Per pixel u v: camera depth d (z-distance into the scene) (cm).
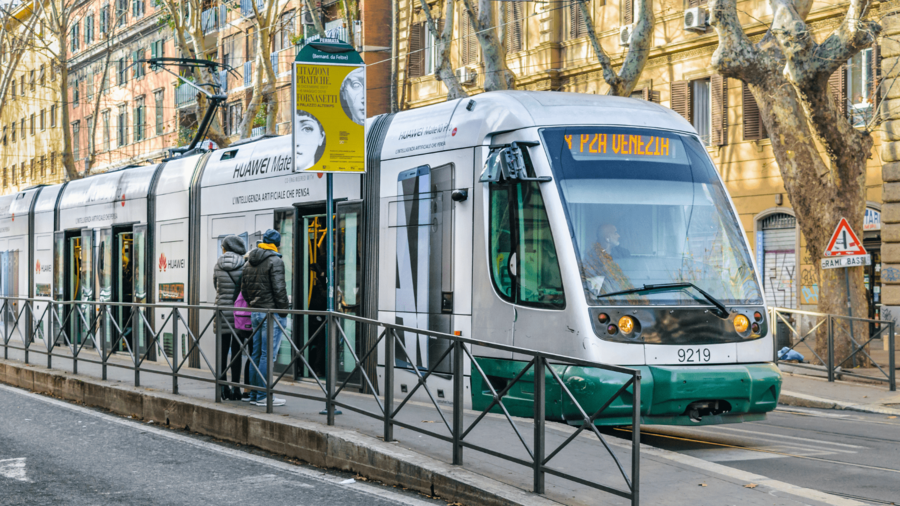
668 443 894
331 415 823
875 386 1366
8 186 7338
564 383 637
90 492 682
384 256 1062
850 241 1469
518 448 629
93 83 5966
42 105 6675
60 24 3541
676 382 818
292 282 1217
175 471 759
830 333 1433
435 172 991
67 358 1323
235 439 895
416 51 3200
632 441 556
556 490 610
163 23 2755
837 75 2116
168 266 1530
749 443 895
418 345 725
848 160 1574
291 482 715
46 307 1391
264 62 2572
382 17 3400
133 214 1659
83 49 6022
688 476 663
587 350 818
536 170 875
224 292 1066
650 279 852
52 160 6556
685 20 2434
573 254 842
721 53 1596
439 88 3206
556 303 845
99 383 1151
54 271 2009
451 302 958
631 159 897
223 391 994
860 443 899
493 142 925
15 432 960
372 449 719
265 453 845
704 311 855
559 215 854
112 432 962
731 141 2367
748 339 869
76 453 841
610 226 862
